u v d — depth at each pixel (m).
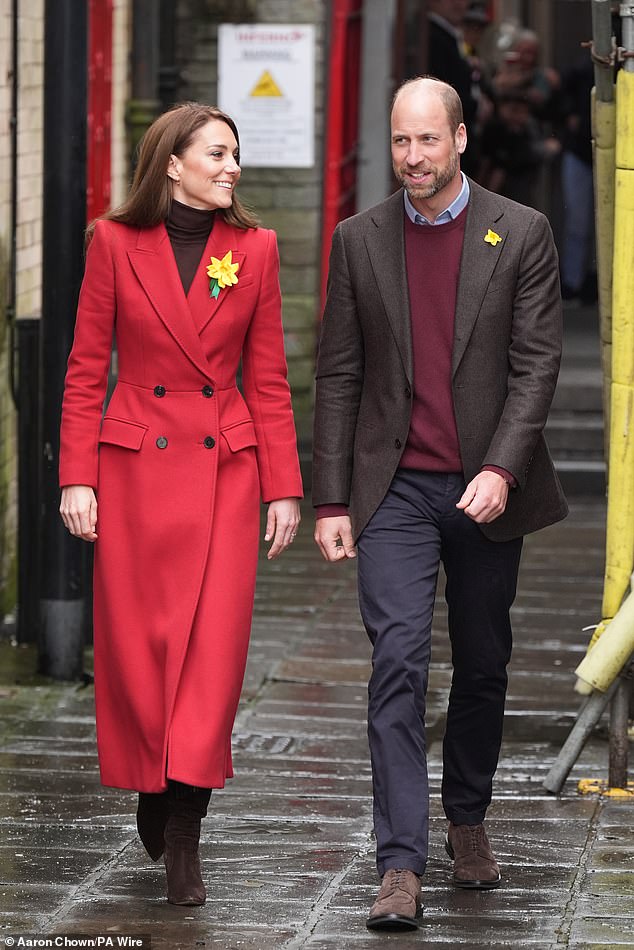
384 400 15.70
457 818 16.23
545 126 55.50
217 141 15.34
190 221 15.49
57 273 23.89
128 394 15.60
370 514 15.65
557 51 63.91
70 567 24.50
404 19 45.56
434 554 15.62
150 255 15.42
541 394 15.33
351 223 15.88
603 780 20.09
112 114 37.12
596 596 30.98
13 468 29.83
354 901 15.74
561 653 26.78
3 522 29.16
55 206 23.86
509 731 22.45
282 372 16.02
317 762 20.77
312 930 14.92
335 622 28.75
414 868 14.92
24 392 26.39
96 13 35.47
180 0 42.53
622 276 18.98
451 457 15.55
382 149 47.94
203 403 15.52
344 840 17.69
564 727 22.66
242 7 42.25
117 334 15.62
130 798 19.06
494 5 62.03
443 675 25.33
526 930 14.99
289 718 22.80
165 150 15.33
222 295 15.48
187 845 15.58
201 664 15.26
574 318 52.66
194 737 15.05
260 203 43.41
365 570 15.58
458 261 15.51
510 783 20.05
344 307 15.90
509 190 50.88
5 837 17.59
